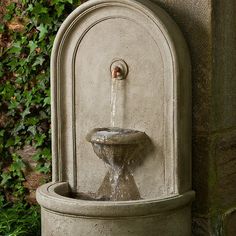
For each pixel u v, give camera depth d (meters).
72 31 3.86
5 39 4.74
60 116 3.95
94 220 3.30
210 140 3.60
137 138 3.56
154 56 3.59
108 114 3.83
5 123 4.78
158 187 3.64
